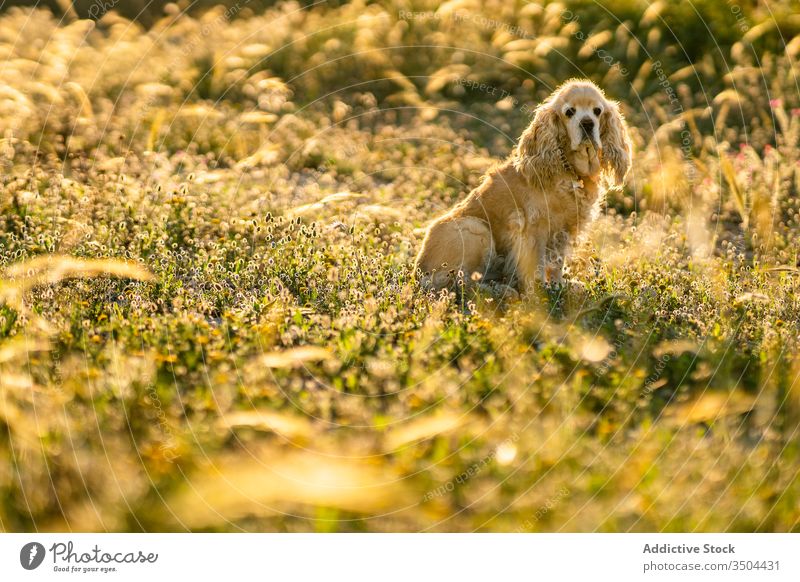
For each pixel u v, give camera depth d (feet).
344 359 25.80
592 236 42.78
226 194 48.03
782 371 23.56
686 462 18.29
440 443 19.21
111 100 63.26
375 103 71.20
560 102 37.65
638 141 57.26
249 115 55.36
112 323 27.17
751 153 49.01
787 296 31.68
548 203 37.81
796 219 42.88
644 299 30.99
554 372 23.88
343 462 17.53
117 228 39.32
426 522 16.97
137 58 67.67
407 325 28.53
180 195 43.39
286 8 81.71
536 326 27.81
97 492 15.10
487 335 27.89
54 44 66.44
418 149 60.39
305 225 41.70
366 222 45.11
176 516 14.57
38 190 45.27
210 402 21.45
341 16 81.61
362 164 57.93
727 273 35.73
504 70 73.97
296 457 17.69
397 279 34.30
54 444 16.55
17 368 20.63
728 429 20.99
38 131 53.42
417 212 48.34
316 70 73.77
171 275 33.58
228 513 15.56
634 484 17.88
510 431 20.01
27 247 35.32
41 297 29.17
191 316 27.94
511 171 38.78
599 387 23.65
